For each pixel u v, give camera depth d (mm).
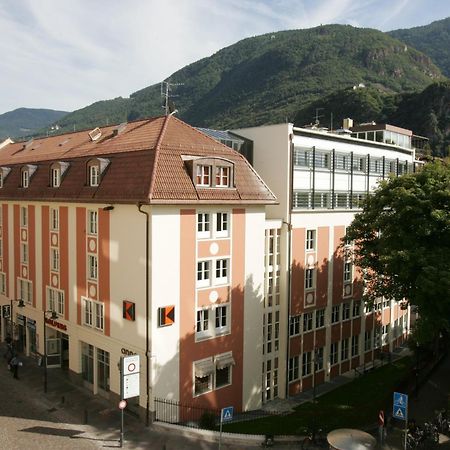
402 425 28297
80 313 31484
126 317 27250
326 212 37062
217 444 23703
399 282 27953
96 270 29984
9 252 40000
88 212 30328
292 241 34406
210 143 30453
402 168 46438
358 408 32375
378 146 42719
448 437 26203
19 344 39031
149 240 25641
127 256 27203
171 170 26797
